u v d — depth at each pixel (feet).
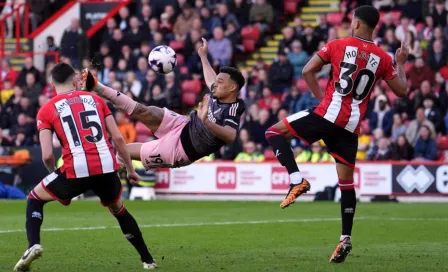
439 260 62.59
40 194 53.83
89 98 54.34
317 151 143.43
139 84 163.94
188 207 122.93
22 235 79.51
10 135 162.71
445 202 135.64
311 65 61.93
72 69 55.26
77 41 172.86
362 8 61.62
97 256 64.23
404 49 64.49
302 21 181.27
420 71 153.48
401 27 160.97
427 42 162.20
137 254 65.51
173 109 160.45
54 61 178.09
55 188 53.47
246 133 148.15
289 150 62.28
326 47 61.62
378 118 148.25
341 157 62.13
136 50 171.63
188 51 169.68
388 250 69.36
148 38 175.73
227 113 62.69
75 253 66.08
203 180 146.61
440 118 147.13
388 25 161.89
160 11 182.91
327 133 62.03
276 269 57.06
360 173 141.18
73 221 95.71
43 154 53.06
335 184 140.67
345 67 60.90
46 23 192.65
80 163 52.95
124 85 165.78
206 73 68.80
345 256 60.85
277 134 62.69
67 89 54.70
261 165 144.15
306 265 59.26
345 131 61.93
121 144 54.70
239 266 58.49
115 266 58.29
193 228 88.48
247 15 178.50
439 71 157.28
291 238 78.89
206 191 146.41
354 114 61.26
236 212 112.27
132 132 151.94
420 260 62.54
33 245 52.95
